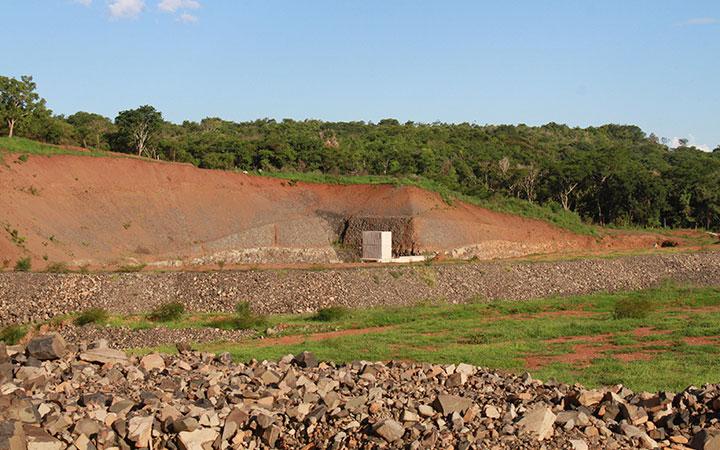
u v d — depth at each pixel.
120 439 12.89
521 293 54.66
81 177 66.69
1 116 83.25
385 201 79.88
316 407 14.22
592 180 112.19
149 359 17.39
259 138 120.31
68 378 15.32
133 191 68.56
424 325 37.19
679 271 64.62
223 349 29.77
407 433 13.02
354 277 50.28
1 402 12.75
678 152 169.75
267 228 72.50
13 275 43.75
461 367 18.55
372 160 112.94
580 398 15.40
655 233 97.19
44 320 40.38
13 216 57.28
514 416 13.95
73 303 42.47
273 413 14.15
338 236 76.19
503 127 180.50
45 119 89.69
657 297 47.41
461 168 120.12
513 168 119.12
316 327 38.22
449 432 13.19
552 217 90.31
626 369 23.92
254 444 13.27
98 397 13.98
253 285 47.00
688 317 36.97
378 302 48.53
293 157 103.25
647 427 14.45
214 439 13.23
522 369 24.55
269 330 36.50
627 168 113.12
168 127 134.12
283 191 79.12
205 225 69.62
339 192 81.38
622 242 89.12
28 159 65.12
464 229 79.12
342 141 126.94
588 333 32.97
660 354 27.14
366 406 14.34
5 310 40.84
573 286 57.72
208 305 44.94
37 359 16.44
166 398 14.45
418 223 75.94
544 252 82.75
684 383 21.34
